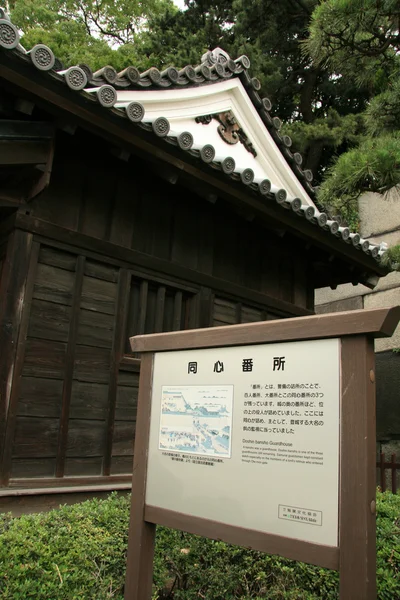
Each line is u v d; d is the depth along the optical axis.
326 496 1.84
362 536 1.71
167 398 2.47
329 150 14.05
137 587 2.29
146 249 4.58
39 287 3.72
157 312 4.62
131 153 3.64
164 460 2.39
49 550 2.53
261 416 2.09
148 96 4.82
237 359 2.24
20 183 3.61
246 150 6.07
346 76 4.88
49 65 2.83
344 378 1.88
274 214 4.57
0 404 3.39
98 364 4.00
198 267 5.05
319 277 6.92
